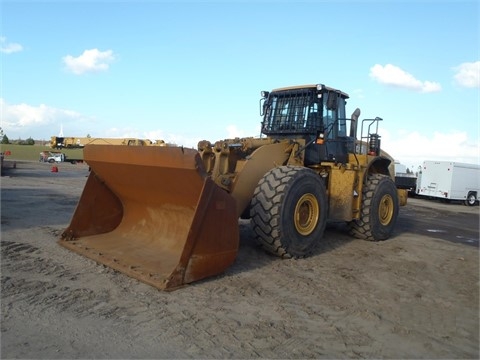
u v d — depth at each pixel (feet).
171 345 10.78
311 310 13.83
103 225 20.72
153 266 16.05
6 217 27.12
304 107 24.39
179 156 15.06
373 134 29.35
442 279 18.85
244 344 11.10
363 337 12.14
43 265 16.63
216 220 15.62
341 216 23.99
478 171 76.07
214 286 15.29
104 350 10.32
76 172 91.81
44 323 11.60
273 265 18.67
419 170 76.69
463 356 11.41
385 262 21.15
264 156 20.65
